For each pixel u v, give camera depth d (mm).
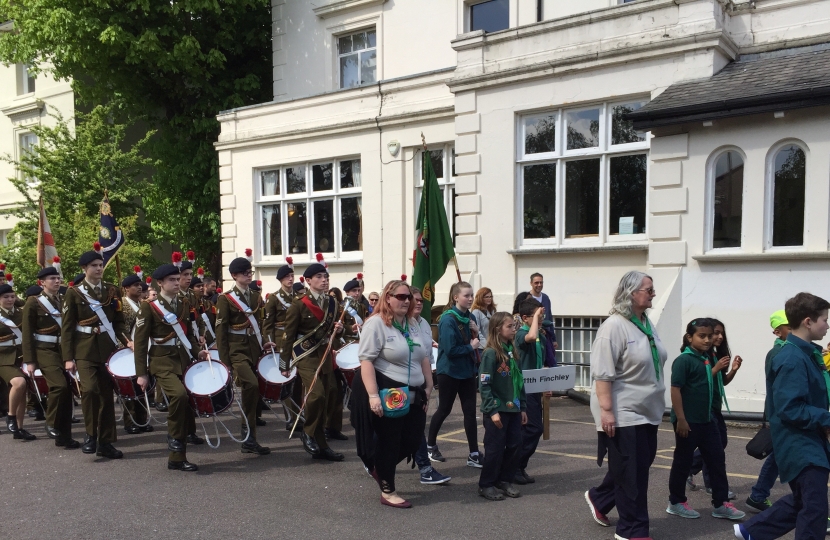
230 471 7340
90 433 8164
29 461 7895
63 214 18625
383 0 17203
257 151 16922
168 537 5395
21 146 25203
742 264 9719
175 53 18359
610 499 5441
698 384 5598
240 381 8164
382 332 5984
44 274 8711
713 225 10094
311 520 5742
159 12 19062
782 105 9016
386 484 6090
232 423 10133
